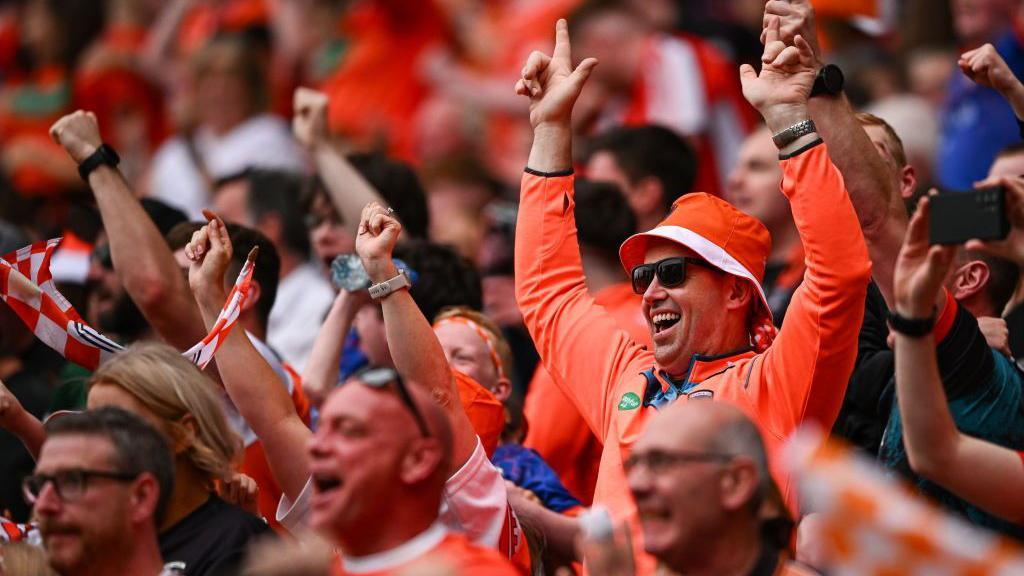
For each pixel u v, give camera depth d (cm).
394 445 1163
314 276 2342
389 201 2136
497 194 3108
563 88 1608
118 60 3469
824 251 1375
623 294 1881
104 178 1744
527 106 3166
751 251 1480
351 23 3350
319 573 1162
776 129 1412
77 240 2256
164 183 3125
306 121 2112
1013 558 1173
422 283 1855
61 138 1755
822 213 1381
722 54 2930
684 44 2883
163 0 3638
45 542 1260
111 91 3447
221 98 3081
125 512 1259
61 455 1260
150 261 1717
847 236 1377
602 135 2212
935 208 1202
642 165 2148
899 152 1681
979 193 1190
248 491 1444
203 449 1350
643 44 2881
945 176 2417
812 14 1489
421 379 1438
